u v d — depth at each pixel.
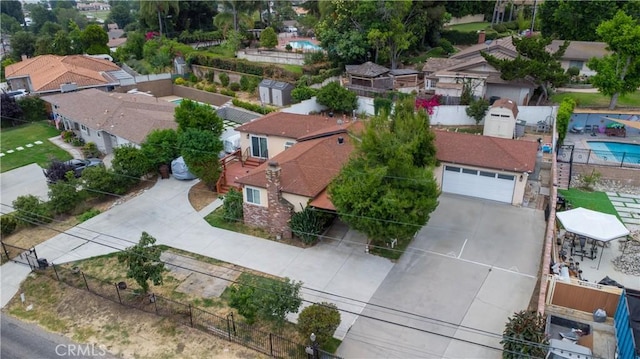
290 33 83.50
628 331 15.23
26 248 24.70
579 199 28.91
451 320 18.20
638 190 30.41
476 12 75.81
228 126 41.34
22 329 19.61
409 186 20.78
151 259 19.72
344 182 21.34
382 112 24.80
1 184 32.09
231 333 18.34
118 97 42.94
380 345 17.31
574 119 38.72
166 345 18.23
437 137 28.72
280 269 21.69
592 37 53.12
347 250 22.91
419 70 50.97
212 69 55.47
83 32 68.50
